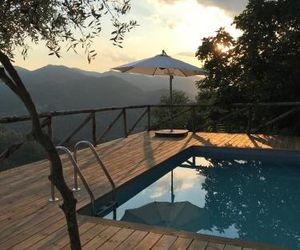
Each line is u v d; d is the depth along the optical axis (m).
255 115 10.83
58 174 1.49
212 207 4.91
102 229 3.22
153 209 4.77
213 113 12.20
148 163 6.10
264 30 10.82
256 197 5.38
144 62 8.50
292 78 10.13
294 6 10.20
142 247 2.87
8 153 2.06
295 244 3.82
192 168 6.96
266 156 7.19
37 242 3.00
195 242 2.93
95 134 7.70
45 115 5.78
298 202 5.16
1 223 3.42
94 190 4.51
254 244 2.87
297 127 10.18
